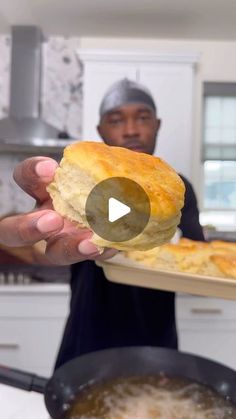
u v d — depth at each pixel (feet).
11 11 6.39
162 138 6.87
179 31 7.18
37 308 5.55
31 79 7.00
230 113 8.00
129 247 1.14
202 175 8.09
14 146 6.91
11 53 7.00
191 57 6.74
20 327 5.57
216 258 1.85
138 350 2.13
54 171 1.20
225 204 8.43
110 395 1.85
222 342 5.66
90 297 2.97
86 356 2.04
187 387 1.94
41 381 1.97
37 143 6.47
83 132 6.86
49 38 7.63
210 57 7.73
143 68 6.79
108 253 1.31
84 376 1.94
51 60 7.66
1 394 1.97
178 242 2.15
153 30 7.14
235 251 2.18
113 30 7.19
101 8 6.19
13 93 6.98
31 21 6.81
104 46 7.68
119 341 2.90
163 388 1.92
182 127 6.88
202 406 1.80
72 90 7.71
